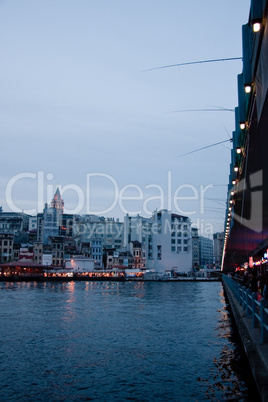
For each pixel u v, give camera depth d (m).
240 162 27.41
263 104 13.82
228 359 19.80
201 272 161.88
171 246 164.25
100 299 57.62
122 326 30.23
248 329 15.91
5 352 21.20
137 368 18.20
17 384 15.99
